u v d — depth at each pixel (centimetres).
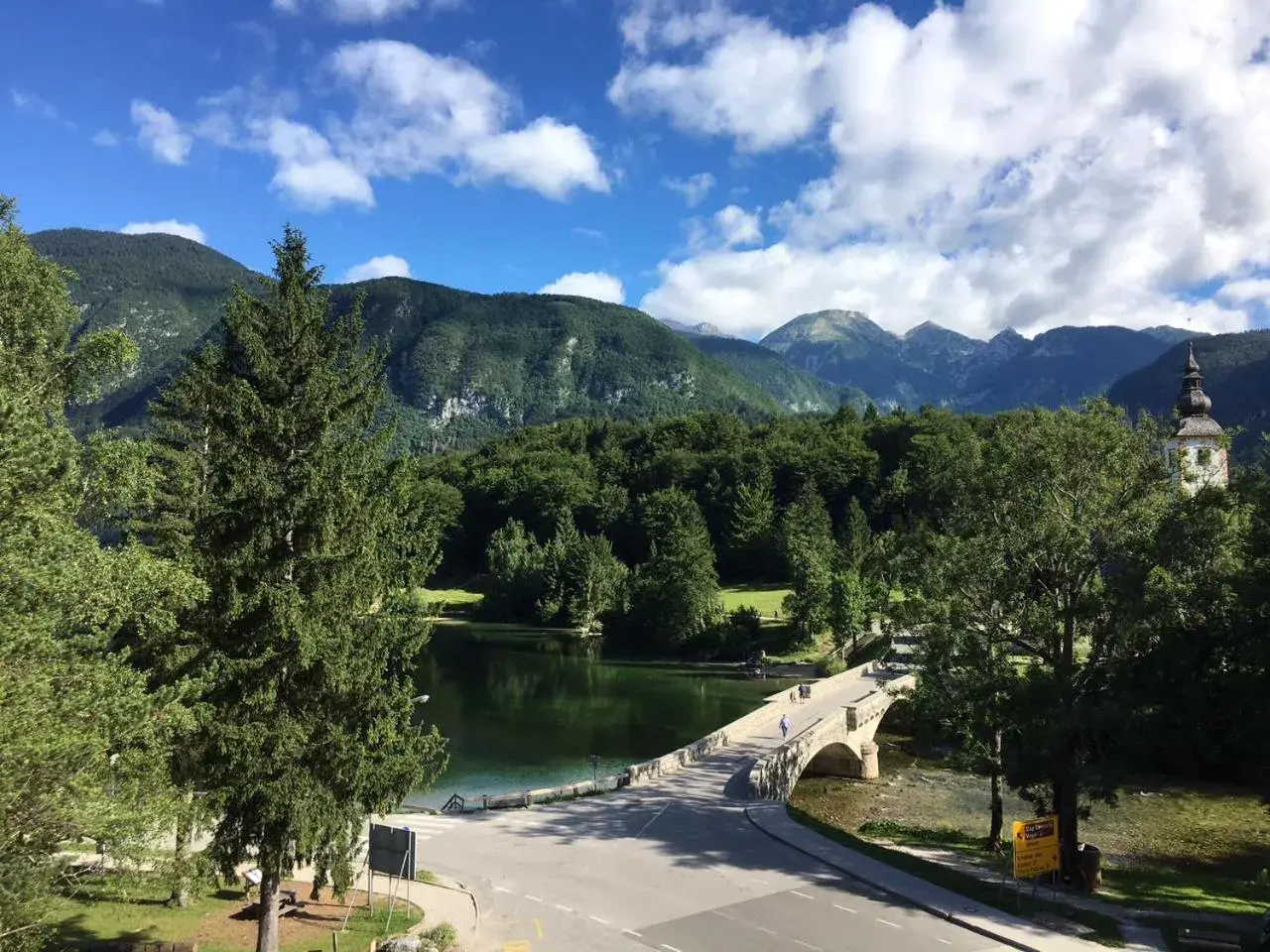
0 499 1564
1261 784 3984
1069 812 3069
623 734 6550
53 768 1466
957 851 3722
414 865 2373
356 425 2244
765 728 5484
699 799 3912
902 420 17112
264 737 1984
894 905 2630
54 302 2458
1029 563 3300
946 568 3400
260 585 1969
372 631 2181
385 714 2217
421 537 2375
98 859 2222
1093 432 3297
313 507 2028
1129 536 3138
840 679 7012
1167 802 4925
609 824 3509
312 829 2002
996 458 3488
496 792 4891
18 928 1487
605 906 2592
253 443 2097
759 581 14225
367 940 2312
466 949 2272
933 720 3653
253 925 2425
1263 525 3052
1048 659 3316
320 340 2183
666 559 10800
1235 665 3272
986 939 2383
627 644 11019
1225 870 3859
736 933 2389
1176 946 2378
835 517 15975
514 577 13662
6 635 1489
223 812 2078
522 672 9388
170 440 2730
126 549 2053
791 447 16788
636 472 18738
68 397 2533
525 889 2752
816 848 3145
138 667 2233
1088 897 2900
